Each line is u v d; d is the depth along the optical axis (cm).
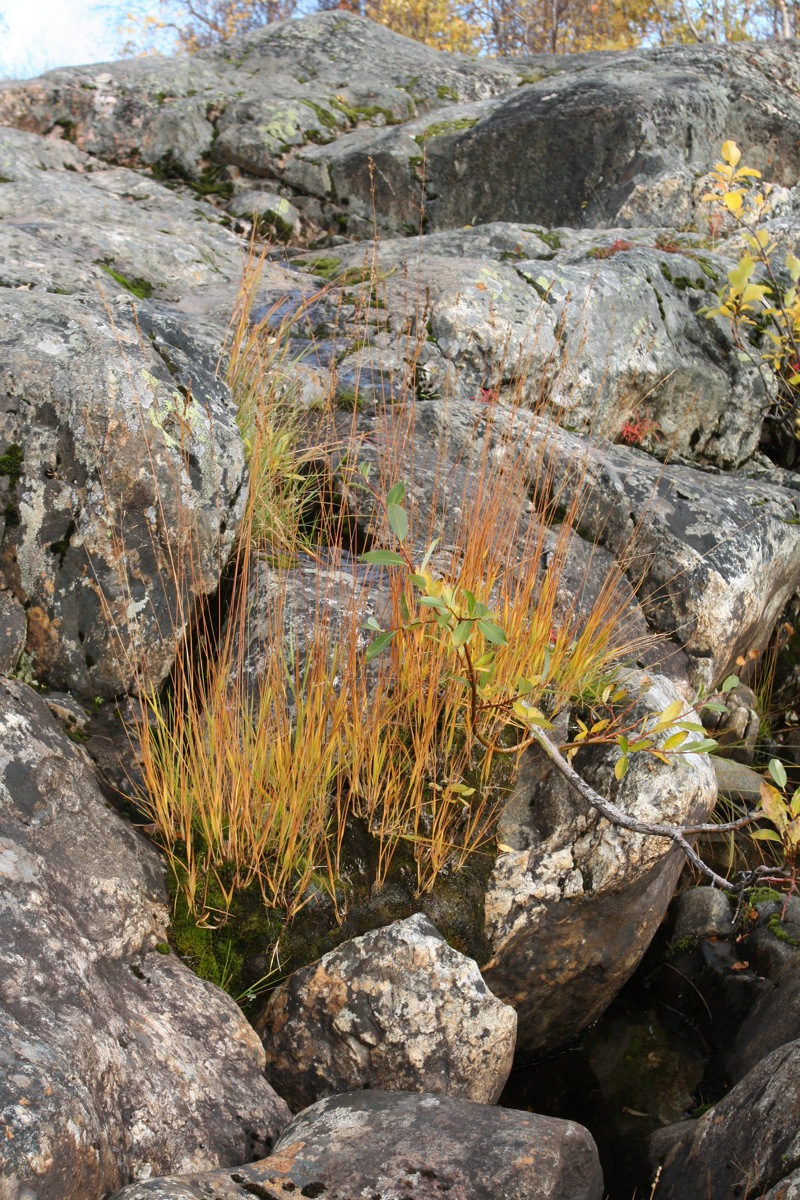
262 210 753
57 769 275
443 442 425
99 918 257
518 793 311
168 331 384
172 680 337
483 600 327
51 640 320
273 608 333
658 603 427
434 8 1666
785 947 333
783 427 587
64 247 550
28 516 317
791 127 799
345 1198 211
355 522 393
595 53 973
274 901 288
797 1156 221
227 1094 247
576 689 331
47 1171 187
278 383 430
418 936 274
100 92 801
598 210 723
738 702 459
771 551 461
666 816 298
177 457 326
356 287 536
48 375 321
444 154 768
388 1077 265
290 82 882
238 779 290
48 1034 211
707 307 579
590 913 301
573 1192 225
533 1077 322
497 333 502
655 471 477
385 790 299
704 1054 327
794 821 259
